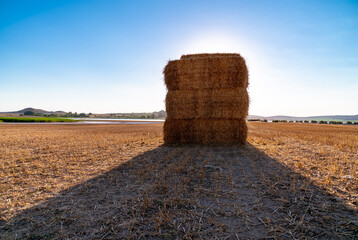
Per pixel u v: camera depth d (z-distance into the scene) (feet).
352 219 10.00
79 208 11.42
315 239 8.68
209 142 32.76
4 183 15.58
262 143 34.63
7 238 8.83
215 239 8.73
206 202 12.12
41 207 11.48
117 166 20.01
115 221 10.11
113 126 91.76
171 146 31.94
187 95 32.45
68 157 24.41
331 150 26.99
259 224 9.84
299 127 81.82
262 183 14.93
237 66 31.17
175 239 8.79
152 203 11.97
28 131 62.69
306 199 12.24
